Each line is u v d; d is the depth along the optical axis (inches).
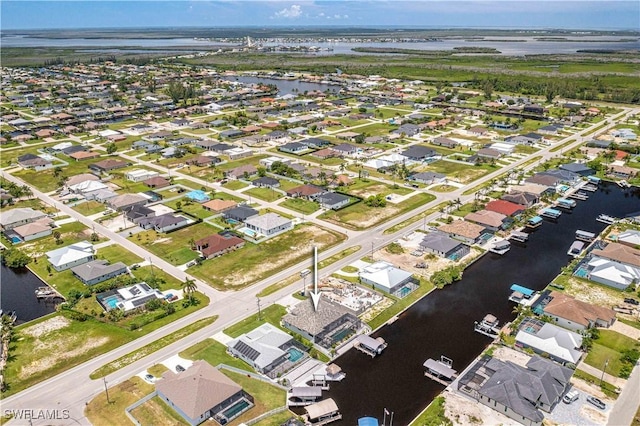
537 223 5900.6
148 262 5029.5
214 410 3065.9
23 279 4825.3
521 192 6574.8
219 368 3474.4
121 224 5989.2
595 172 7741.1
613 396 3181.6
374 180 7500.0
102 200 6633.9
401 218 6087.6
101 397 3203.7
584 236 5536.4
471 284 4616.1
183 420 3011.8
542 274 4808.1
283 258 5113.2
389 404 3166.8
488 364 3432.6
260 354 3513.8
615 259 4904.0
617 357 3553.2
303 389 3213.6
